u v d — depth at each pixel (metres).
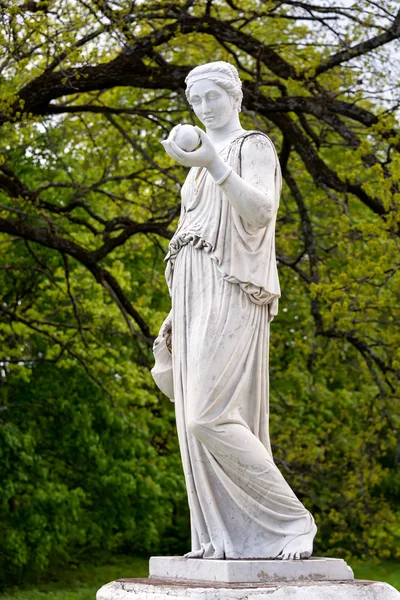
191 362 5.22
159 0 12.72
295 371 17.83
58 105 13.74
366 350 13.99
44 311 18.28
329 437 19.52
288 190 16.11
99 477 19.42
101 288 17.20
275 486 5.12
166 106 16.08
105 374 18.05
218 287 5.27
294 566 4.87
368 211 16.91
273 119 13.30
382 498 16.61
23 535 17.84
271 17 13.07
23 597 17.81
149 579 5.17
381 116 11.93
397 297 12.29
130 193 16.75
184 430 5.33
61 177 17.55
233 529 5.15
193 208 5.50
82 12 12.34
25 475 17.53
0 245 17.09
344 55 12.38
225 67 5.62
